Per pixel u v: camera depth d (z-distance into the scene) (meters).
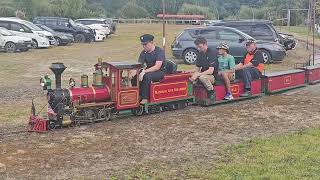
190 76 11.19
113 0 100.62
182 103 11.13
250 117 10.31
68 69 19.02
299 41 36.50
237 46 20.16
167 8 80.12
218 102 11.70
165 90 10.59
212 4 98.00
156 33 44.25
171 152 7.58
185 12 78.62
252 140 8.22
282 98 12.90
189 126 9.38
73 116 9.05
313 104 11.98
